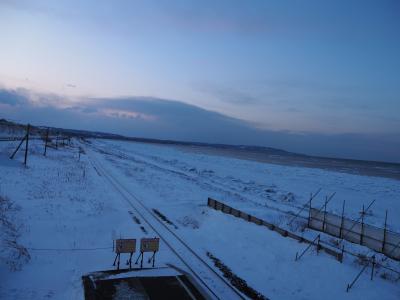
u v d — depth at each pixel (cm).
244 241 1702
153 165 6475
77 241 1620
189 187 3744
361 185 5850
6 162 3516
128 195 2914
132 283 1112
